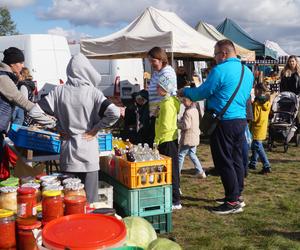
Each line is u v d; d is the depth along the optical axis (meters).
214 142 5.18
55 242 2.13
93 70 3.91
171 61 9.23
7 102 4.29
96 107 3.83
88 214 2.49
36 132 4.30
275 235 4.62
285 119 9.73
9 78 4.25
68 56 13.56
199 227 4.88
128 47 9.72
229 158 5.19
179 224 4.97
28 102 4.27
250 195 6.17
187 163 8.40
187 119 6.52
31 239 2.28
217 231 4.76
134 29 10.04
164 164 4.60
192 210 5.47
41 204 2.66
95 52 10.34
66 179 3.07
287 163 8.52
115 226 2.34
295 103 9.63
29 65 12.41
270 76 23.23
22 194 2.44
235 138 5.16
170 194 4.67
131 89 16.81
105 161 5.13
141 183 4.50
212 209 5.39
